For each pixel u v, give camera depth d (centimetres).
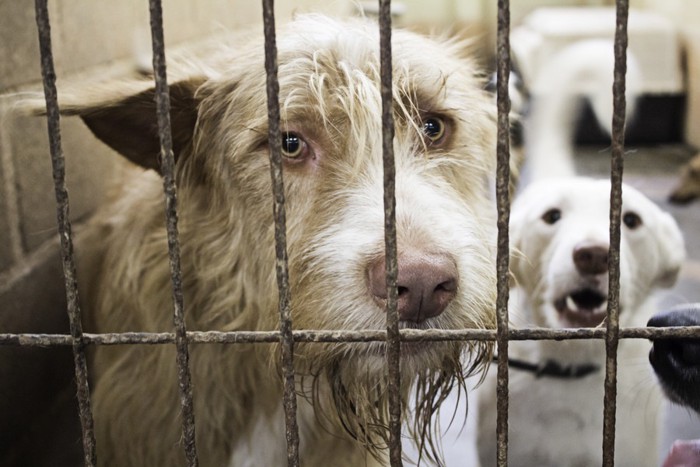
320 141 79
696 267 174
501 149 53
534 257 104
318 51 81
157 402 90
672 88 308
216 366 88
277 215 55
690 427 114
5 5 92
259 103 81
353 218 74
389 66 52
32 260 100
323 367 76
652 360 77
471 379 105
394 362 56
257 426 90
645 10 356
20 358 97
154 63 54
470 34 351
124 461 93
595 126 294
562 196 103
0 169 92
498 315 55
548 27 293
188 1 164
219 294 87
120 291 93
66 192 55
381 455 90
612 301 54
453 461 107
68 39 108
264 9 53
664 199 235
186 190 89
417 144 80
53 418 107
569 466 103
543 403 102
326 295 72
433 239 70
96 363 97
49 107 54
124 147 86
